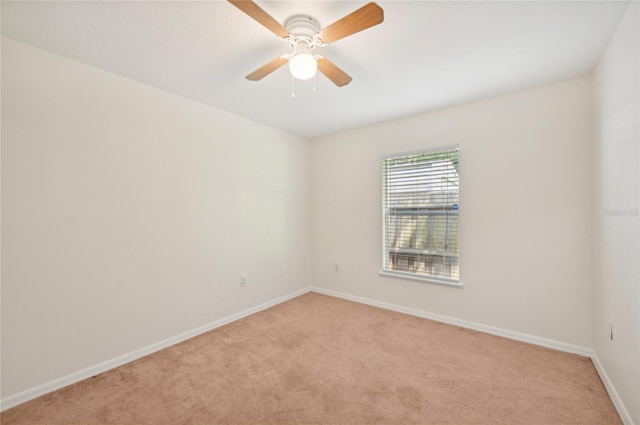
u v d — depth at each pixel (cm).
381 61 202
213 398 179
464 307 285
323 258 402
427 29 167
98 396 182
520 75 224
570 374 201
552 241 240
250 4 128
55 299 191
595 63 206
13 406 173
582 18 158
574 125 229
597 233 209
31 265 182
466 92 255
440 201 300
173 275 255
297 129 368
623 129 160
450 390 185
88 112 206
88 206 206
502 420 159
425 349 240
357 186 365
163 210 249
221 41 179
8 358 174
